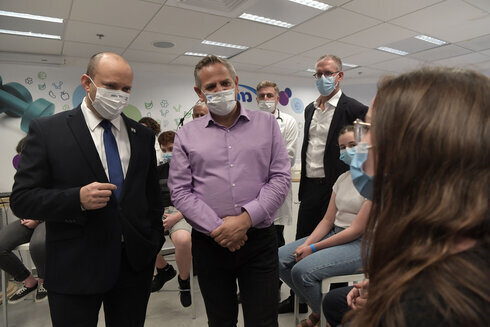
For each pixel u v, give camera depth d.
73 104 4.80
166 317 2.15
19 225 2.11
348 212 1.68
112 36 3.98
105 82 1.11
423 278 0.37
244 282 1.20
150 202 1.36
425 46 4.88
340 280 1.44
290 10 3.46
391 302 0.37
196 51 4.83
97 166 1.10
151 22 3.60
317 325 1.65
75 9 3.20
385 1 3.30
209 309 1.22
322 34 4.21
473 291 0.34
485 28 4.11
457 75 0.42
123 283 1.21
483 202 0.36
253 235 1.19
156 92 5.46
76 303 1.08
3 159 4.32
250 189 1.19
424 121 0.39
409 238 0.40
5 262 2.05
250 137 1.22
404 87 0.43
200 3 3.19
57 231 1.09
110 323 1.25
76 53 4.56
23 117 4.45
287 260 1.74
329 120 2.03
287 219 2.30
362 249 0.49
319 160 2.06
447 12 3.59
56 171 1.07
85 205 1.00
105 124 1.20
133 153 1.22
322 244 1.60
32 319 2.16
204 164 1.20
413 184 0.40
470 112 0.38
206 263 1.20
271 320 1.17
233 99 1.21
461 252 0.37
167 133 2.72
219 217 1.18
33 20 3.44
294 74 6.59
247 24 3.78
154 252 1.28
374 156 0.46
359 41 4.53
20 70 4.47
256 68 6.03
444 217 0.37
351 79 7.05
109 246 1.11
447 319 0.33
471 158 0.37
